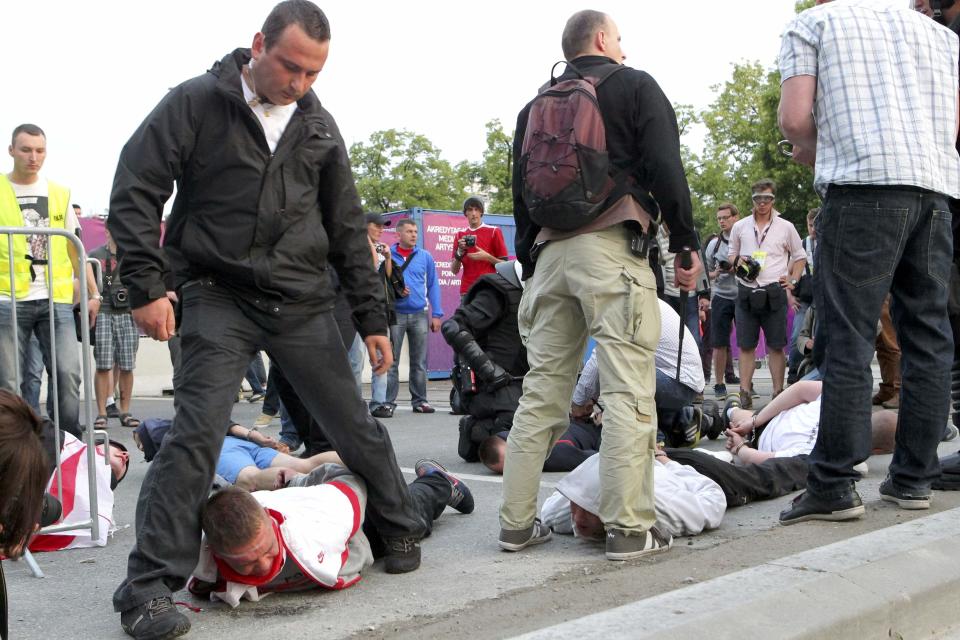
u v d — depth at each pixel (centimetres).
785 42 381
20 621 292
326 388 312
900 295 385
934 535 319
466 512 436
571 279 347
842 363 370
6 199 634
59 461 395
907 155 360
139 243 280
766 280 905
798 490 466
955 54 387
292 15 284
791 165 3500
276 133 300
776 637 240
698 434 619
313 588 315
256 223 292
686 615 243
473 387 591
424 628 268
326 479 334
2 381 619
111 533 424
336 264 331
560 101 343
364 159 6128
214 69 295
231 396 290
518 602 290
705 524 383
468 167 6166
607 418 344
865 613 260
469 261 1102
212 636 270
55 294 633
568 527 393
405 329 980
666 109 341
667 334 594
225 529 279
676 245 348
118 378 938
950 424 613
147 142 284
